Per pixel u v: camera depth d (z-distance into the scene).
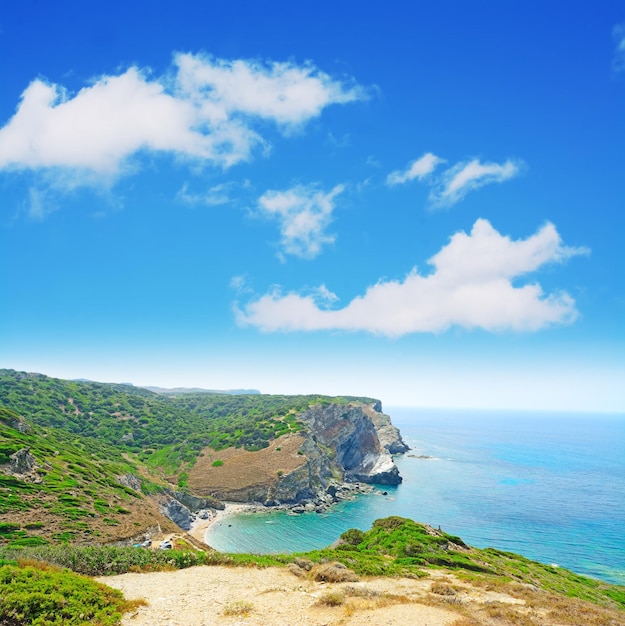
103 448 124.50
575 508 117.25
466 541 89.94
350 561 31.16
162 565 25.75
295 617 17.73
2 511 52.00
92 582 18.69
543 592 28.44
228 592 20.95
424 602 20.69
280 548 85.06
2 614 14.09
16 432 82.69
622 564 79.00
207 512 111.06
